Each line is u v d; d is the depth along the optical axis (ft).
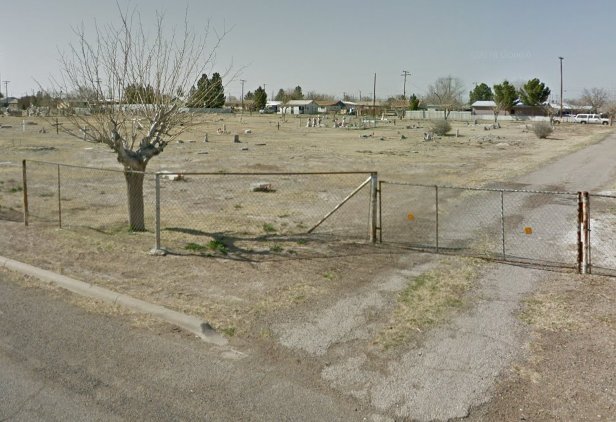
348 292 21.33
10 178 57.72
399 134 164.76
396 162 82.48
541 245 30.01
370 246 29.09
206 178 60.90
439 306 19.84
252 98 430.61
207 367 14.92
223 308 19.26
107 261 25.14
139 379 14.20
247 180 59.31
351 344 16.48
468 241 30.86
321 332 17.35
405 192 51.16
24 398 13.21
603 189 53.93
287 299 20.35
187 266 24.49
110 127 30.30
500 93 319.47
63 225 33.42
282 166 75.10
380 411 12.75
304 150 104.12
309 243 29.48
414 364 15.17
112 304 19.69
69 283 21.49
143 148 31.55
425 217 38.47
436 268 24.98
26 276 23.00
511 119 287.69
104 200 44.55
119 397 13.29
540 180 61.36
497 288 22.06
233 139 129.70
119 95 31.04
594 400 13.16
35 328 17.53
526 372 14.67
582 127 214.90
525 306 19.86
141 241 28.99
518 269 24.91
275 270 24.13
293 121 254.47
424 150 106.83
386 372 14.69
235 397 13.34
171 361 15.26
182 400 13.17
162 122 31.94
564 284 22.58
